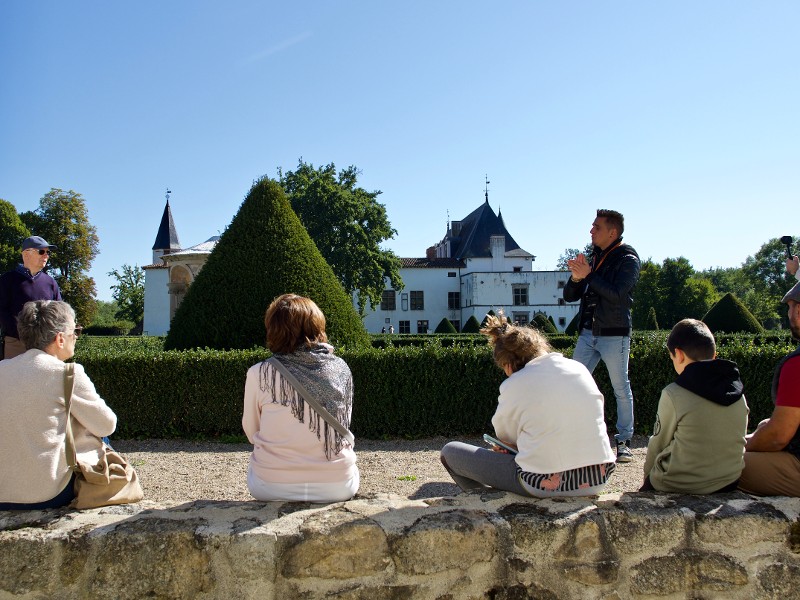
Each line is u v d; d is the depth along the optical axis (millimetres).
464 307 62438
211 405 7484
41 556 2771
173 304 27453
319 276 9492
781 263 67250
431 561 2791
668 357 7461
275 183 9961
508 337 3502
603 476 3164
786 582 2947
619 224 5840
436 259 65125
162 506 3119
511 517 2900
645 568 2908
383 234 39625
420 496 4992
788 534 2953
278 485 3164
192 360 7500
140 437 7520
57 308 3248
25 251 5852
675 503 3045
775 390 3299
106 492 3133
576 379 3203
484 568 2838
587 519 2895
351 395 3377
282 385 3176
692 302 51938
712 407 3207
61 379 3064
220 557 2740
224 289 9062
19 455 2986
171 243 66000
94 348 8906
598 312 5812
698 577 2926
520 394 3225
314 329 3338
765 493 3289
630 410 5941
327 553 2754
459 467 3670
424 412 7492
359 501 3160
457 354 7516
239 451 6828
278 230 9477
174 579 2750
